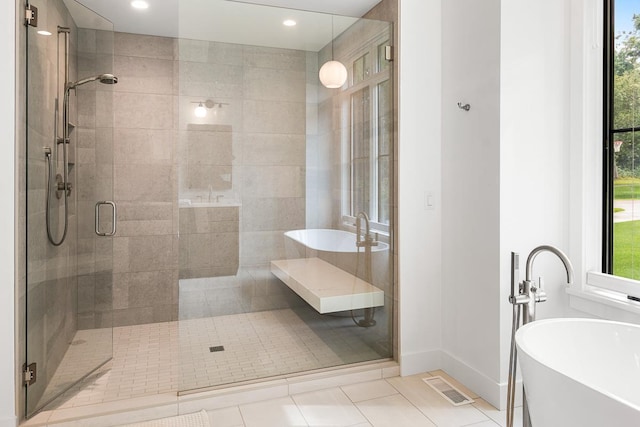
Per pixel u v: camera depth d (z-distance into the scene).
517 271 1.88
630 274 2.31
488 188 2.49
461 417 2.35
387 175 2.91
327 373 2.73
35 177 2.30
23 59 2.20
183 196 2.52
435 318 2.95
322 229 2.79
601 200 2.45
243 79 2.60
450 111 2.82
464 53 2.67
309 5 3.16
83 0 3.21
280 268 2.71
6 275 2.10
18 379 2.15
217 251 2.58
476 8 2.56
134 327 3.89
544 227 2.51
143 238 3.94
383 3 3.01
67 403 2.41
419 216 2.88
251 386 2.56
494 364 2.46
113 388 2.62
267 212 2.68
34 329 2.28
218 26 2.54
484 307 2.54
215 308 2.58
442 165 2.92
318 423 2.30
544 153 2.50
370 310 2.91
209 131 2.55
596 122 2.45
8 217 2.10
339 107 2.79
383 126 2.89
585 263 2.46
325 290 2.81
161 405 2.37
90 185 2.79
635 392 1.81
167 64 3.96
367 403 2.51
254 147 2.64
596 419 1.34
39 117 2.34
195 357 2.54
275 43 2.65
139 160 3.90
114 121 3.83
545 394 1.54
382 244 2.92
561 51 2.53
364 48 2.83
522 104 2.44
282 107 2.68
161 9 3.38
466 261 2.69
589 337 1.91
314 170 2.76
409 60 2.84
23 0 2.21
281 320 2.71
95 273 2.81
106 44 2.85
